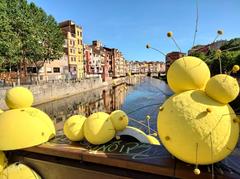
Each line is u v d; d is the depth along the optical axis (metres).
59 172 3.16
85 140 3.56
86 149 3.12
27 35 26.67
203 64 2.39
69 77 48.44
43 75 43.19
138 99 28.52
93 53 74.00
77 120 3.55
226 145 2.11
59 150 3.14
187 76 2.33
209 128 2.07
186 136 2.13
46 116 3.98
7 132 3.30
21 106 3.73
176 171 2.32
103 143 3.26
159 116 2.47
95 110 25.02
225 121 2.12
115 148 3.06
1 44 19.75
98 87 55.09
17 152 3.58
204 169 2.29
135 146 3.11
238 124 2.28
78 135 3.43
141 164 2.52
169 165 2.41
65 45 52.09
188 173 2.26
